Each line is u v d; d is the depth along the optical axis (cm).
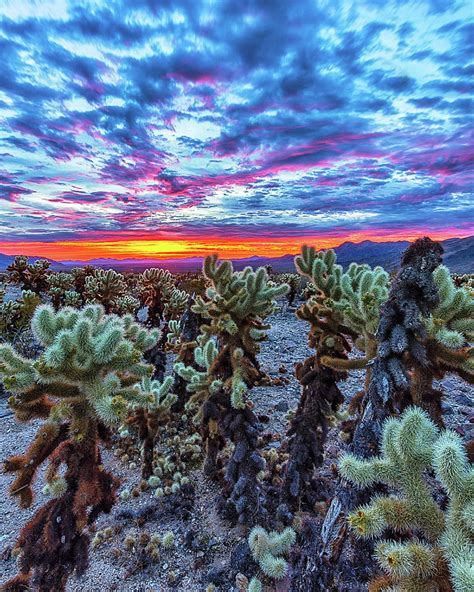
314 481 558
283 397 950
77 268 2706
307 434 512
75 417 320
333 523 307
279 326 1892
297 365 575
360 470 194
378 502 186
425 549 165
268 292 499
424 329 274
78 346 299
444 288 340
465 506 161
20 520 569
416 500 183
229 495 550
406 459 187
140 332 397
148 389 638
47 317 316
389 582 184
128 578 454
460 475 163
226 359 528
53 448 328
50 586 309
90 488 318
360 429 285
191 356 842
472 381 328
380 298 376
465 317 337
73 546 320
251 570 438
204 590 435
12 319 1477
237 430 502
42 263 2309
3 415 915
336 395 512
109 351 304
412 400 341
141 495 617
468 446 236
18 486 304
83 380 314
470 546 152
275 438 738
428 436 190
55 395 306
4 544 521
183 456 716
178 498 591
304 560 328
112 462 724
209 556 480
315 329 507
